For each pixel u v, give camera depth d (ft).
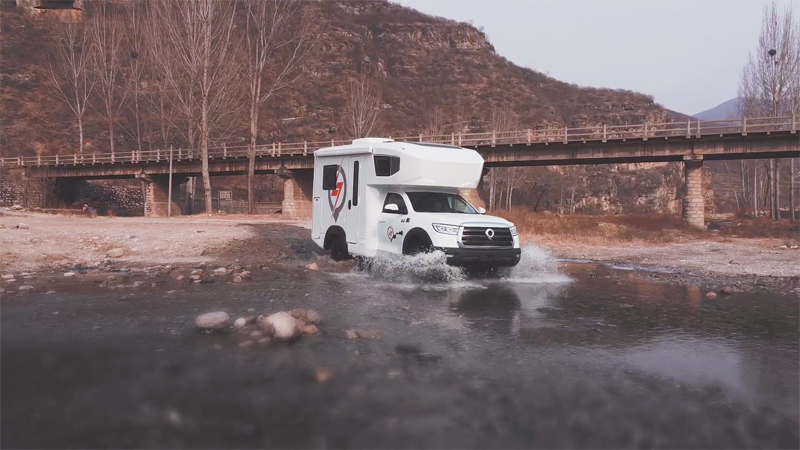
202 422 12.99
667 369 18.06
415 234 36.81
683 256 60.95
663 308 29.04
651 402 14.96
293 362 17.78
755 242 83.41
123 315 24.61
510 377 16.83
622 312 27.71
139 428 12.58
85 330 21.76
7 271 38.37
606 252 65.31
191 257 48.03
